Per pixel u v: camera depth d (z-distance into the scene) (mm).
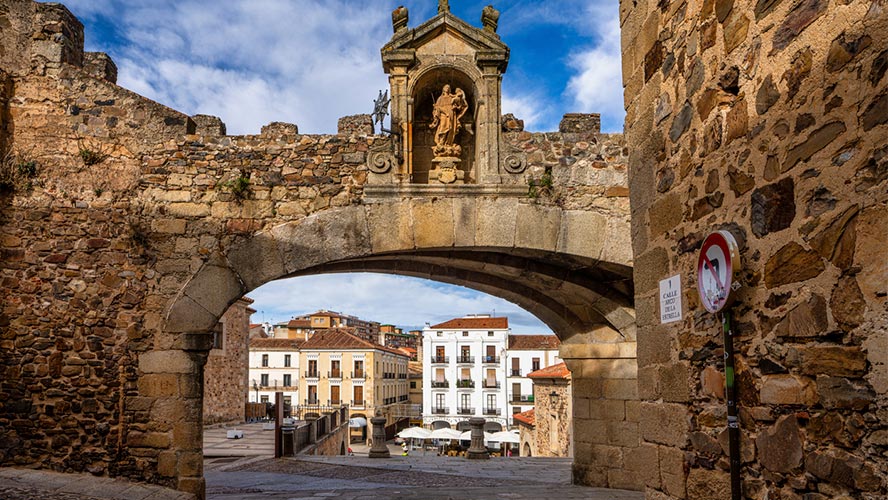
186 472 8523
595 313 11875
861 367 2596
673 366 4453
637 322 5156
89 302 8859
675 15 4543
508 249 9609
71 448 8555
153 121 9383
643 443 4957
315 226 9258
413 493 10391
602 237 9672
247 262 9094
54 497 7492
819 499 2854
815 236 2896
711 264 3711
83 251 8969
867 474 2557
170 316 8836
